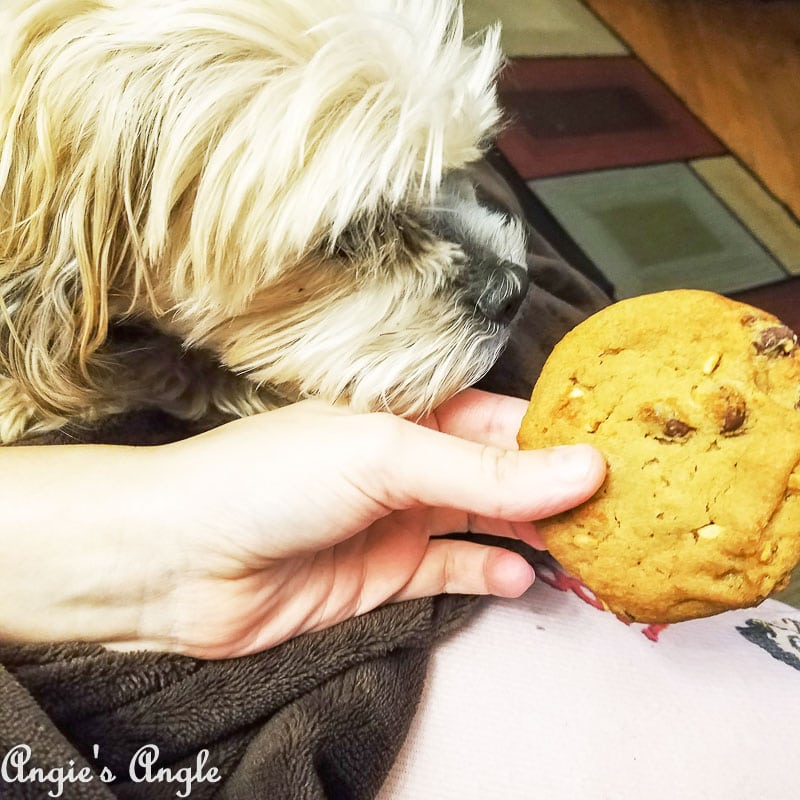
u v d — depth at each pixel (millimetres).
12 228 293
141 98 277
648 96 824
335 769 262
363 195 292
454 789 266
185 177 283
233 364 335
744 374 236
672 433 236
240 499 252
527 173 720
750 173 764
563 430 251
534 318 397
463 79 333
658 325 249
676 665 292
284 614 272
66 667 241
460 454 248
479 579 296
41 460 261
